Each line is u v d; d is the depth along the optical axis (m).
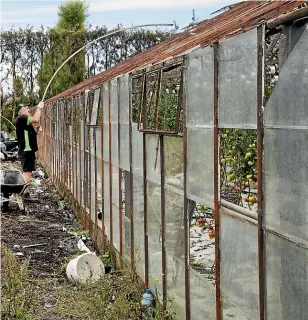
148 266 5.87
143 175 5.94
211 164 3.96
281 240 2.95
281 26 2.90
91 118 9.50
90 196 9.59
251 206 4.94
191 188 4.43
